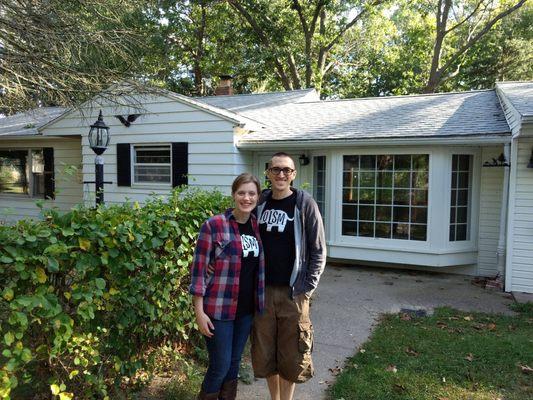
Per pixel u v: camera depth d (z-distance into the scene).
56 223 2.44
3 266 2.12
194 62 23.12
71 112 10.08
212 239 2.69
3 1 6.14
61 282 2.49
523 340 4.51
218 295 2.69
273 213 2.95
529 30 25.11
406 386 3.52
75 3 7.09
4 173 12.59
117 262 2.75
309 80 20.95
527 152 6.50
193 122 9.30
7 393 2.15
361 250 8.29
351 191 8.39
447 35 24.05
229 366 2.78
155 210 3.48
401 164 7.95
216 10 21.73
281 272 2.92
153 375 3.56
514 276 6.66
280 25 20.47
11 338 2.12
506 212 6.95
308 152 8.98
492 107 8.47
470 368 3.84
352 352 4.33
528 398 3.35
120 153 10.08
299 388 3.56
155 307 3.34
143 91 7.62
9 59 6.17
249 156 9.50
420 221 7.84
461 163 7.79
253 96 13.38
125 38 7.52
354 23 21.98
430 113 8.75
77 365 2.71
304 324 2.92
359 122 8.98
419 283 7.27
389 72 25.70
